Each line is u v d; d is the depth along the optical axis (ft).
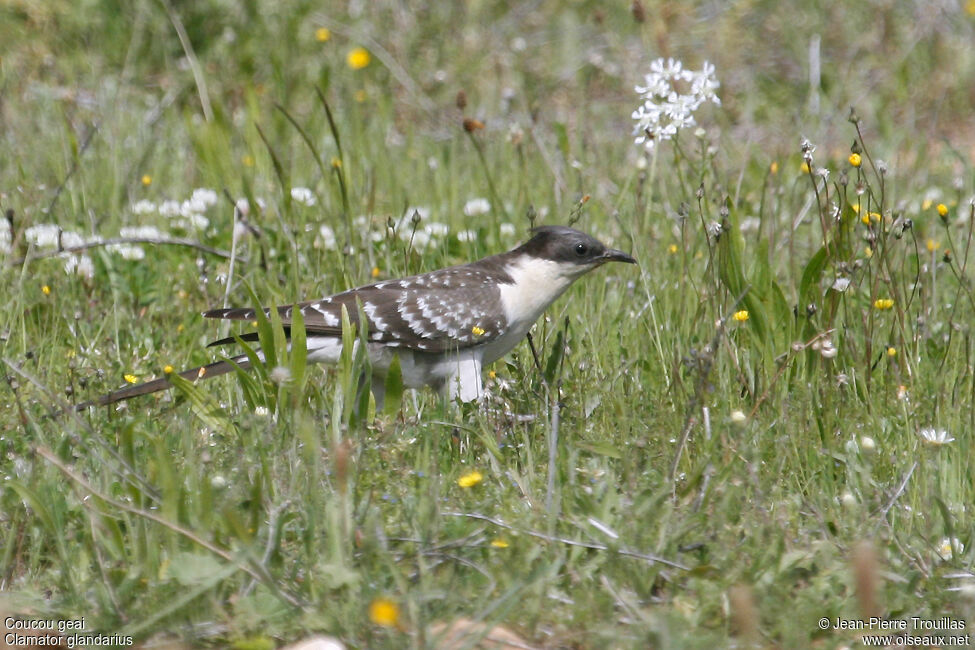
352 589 22.95
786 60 79.66
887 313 39.19
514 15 86.22
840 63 79.51
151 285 44.24
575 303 42.68
